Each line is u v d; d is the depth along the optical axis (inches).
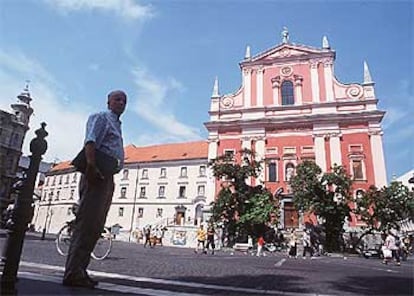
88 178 166.7
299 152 1483.8
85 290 147.3
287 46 1646.2
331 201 1183.6
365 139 1429.6
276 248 1163.9
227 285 216.4
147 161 2235.5
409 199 1165.7
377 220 1198.9
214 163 1304.1
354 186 1378.0
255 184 1471.5
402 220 1222.3
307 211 1192.8
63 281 157.6
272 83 1621.6
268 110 1585.9
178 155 2226.9
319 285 243.0
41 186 2775.6
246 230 1210.6
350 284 257.9
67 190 2468.0
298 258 757.9
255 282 241.1
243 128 1577.3
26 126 1478.8
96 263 323.6
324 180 1206.9
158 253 648.4
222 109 1656.0
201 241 893.2
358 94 1504.7
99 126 171.5
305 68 1596.9
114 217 2222.0
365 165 1396.4
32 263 262.2
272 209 1203.2
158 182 2181.3
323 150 1456.7
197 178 2095.2
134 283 195.6
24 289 134.0
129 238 2028.8
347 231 1293.1
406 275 376.2
